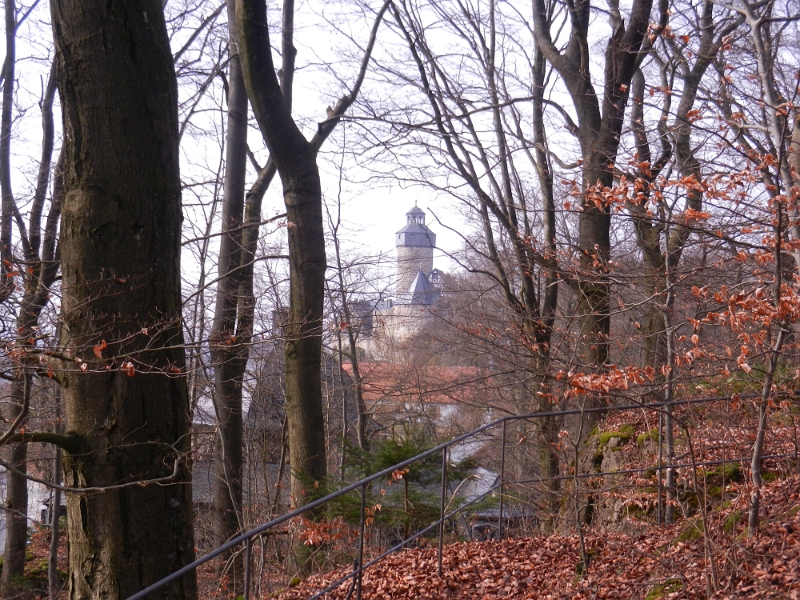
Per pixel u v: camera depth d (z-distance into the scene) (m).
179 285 5.95
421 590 6.37
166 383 5.64
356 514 8.97
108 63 5.49
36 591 15.02
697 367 6.36
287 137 10.13
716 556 4.60
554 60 12.02
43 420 12.46
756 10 6.93
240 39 9.97
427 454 5.36
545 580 6.14
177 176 5.94
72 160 5.57
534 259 10.52
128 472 5.40
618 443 9.15
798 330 4.75
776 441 6.03
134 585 5.30
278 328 10.02
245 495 17.02
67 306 5.46
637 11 9.91
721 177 5.74
